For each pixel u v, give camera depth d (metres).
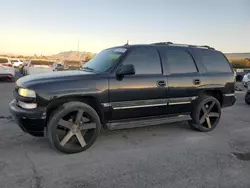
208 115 5.57
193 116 5.42
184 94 5.12
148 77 4.66
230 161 3.93
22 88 3.94
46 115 3.93
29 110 3.84
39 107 3.84
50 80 4.01
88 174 3.40
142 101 4.62
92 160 3.87
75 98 4.21
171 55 5.11
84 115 4.24
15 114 3.94
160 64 4.91
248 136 5.33
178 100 5.07
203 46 5.86
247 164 3.83
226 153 4.28
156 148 4.46
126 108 4.49
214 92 5.80
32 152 4.11
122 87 4.40
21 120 3.89
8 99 9.60
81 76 4.19
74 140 4.29
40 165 3.64
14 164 3.65
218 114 5.69
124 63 4.51
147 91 4.64
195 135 5.30
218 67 5.78
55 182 3.17
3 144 4.45
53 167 3.59
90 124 4.23
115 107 4.39
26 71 18.36
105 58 4.91
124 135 5.18
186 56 5.33
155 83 4.72
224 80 5.72
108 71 4.40
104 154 4.12
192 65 5.35
